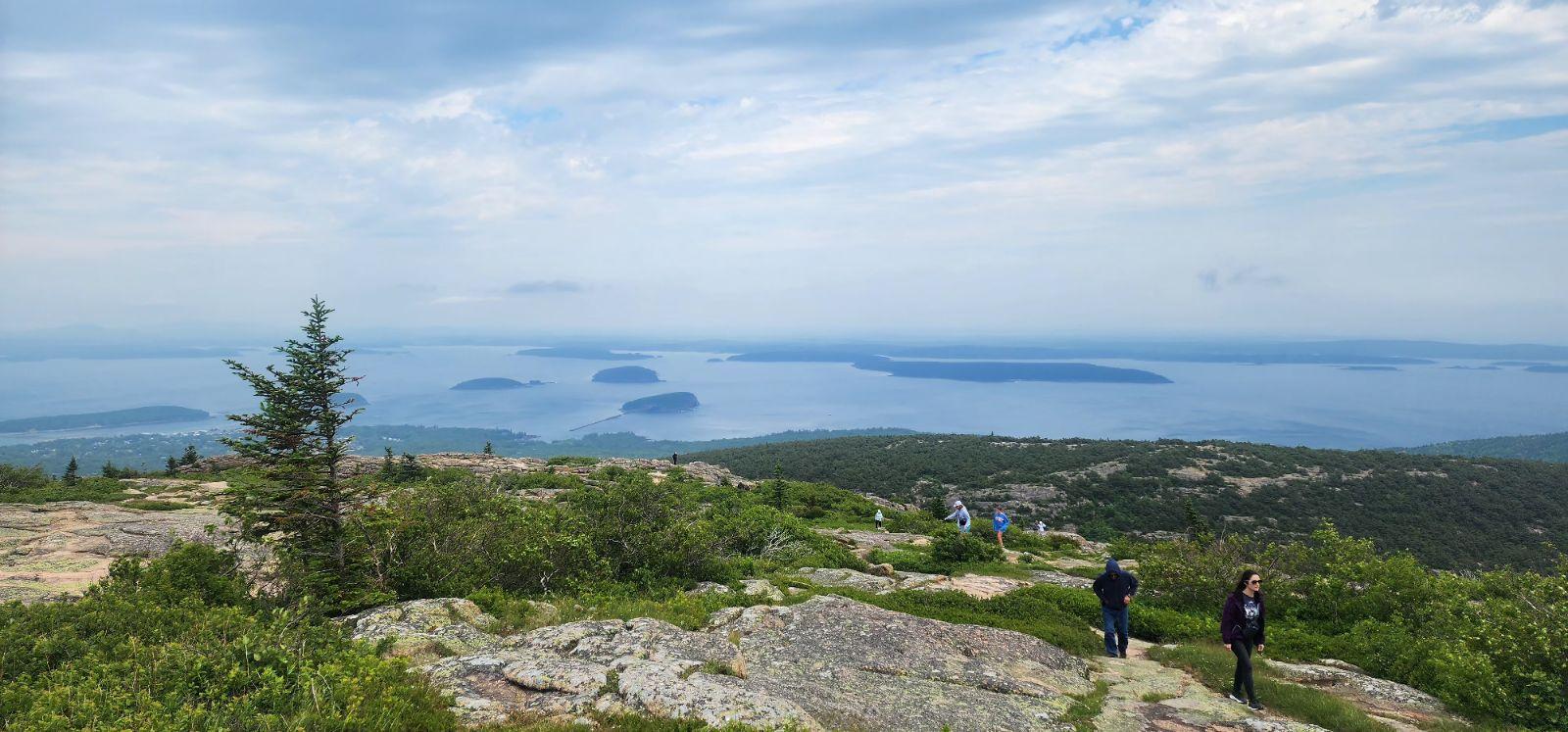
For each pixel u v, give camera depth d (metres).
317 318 16.16
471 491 22.39
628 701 9.57
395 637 12.24
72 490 36.28
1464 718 12.16
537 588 18.50
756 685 11.02
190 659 9.24
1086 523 89.88
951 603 18.75
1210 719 10.98
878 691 11.36
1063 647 15.29
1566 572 15.68
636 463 58.25
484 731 8.54
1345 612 18.11
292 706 8.52
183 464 55.56
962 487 109.69
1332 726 11.05
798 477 119.75
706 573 21.44
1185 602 19.89
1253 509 91.50
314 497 15.68
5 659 9.56
